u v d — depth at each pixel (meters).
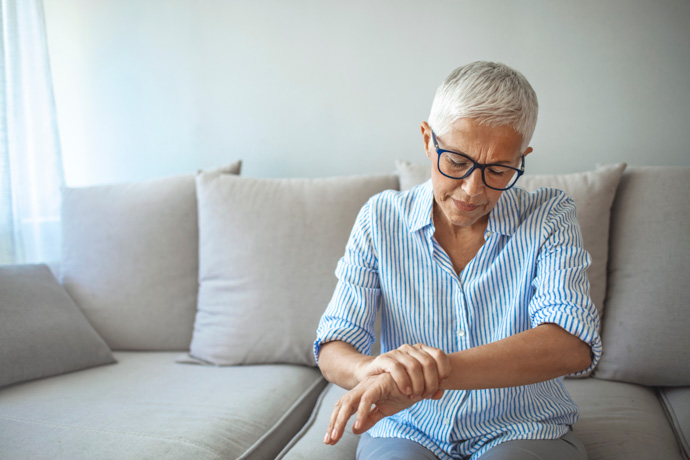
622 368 1.47
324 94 2.14
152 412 1.31
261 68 2.19
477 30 1.97
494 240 1.02
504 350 0.86
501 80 0.85
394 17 2.05
